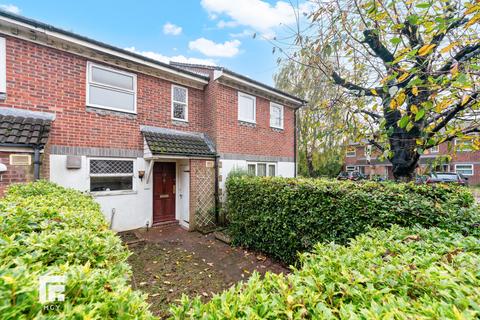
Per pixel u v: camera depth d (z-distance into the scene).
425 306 1.04
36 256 1.35
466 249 1.82
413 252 1.80
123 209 6.31
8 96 4.86
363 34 3.33
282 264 4.69
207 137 8.09
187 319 1.22
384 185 3.86
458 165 18.47
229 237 6.05
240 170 7.75
